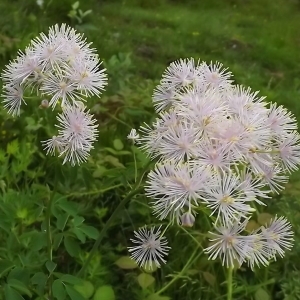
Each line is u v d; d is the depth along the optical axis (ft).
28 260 0.57
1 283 0.56
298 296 0.65
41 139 0.86
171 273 0.69
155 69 1.37
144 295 0.63
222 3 2.09
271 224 0.47
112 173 0.72
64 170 0.66
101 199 0.77
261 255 0.46
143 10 1.88
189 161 0.45
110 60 1.14
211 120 0.45
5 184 0.72
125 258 0.65
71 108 0.49
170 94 0.53
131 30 1.65
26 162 0.73
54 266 0.52
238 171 0.44
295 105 1.35
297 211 0.77
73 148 0.49
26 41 1.17
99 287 0.57
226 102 0.48
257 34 1.86
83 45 0.52
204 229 0.71
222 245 0.44
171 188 0.43
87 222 0.75
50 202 0.54
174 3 2.04
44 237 0.56
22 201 0.63
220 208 0.43
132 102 0.97
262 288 0.68
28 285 0.52
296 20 2.06
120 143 0.81
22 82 0.49
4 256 0.58
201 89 0.51
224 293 0.69
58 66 0.49
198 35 1.74
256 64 1.64
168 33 1.70
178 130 0.45
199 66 0.54
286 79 1.57
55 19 1.54
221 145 0.44
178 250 0.71
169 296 0.67
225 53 1.65
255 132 0.45
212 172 0.43
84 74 0.49
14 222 0.60
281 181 0.48
